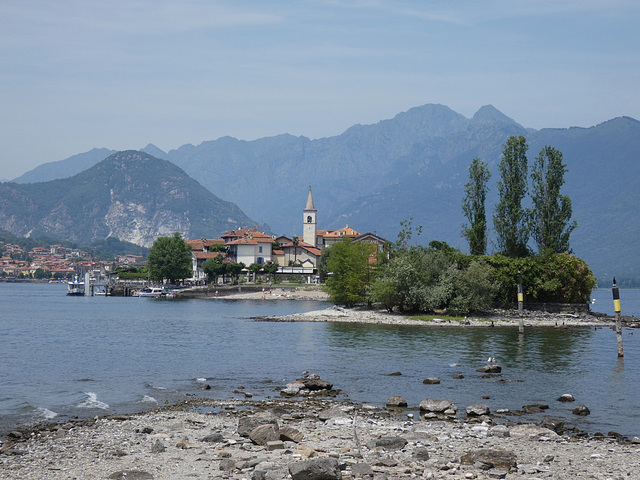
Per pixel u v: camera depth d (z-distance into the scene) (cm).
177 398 4769
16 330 10250
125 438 3422
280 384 5391
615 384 5450
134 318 12900
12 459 2964
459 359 6906
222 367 6306
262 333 9725
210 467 2803
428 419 4062
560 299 13288
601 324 11794
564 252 13625
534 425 3759
